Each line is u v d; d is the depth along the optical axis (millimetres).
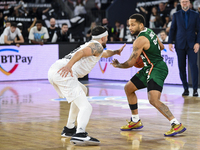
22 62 15094
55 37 16281
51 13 21750
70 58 5352
